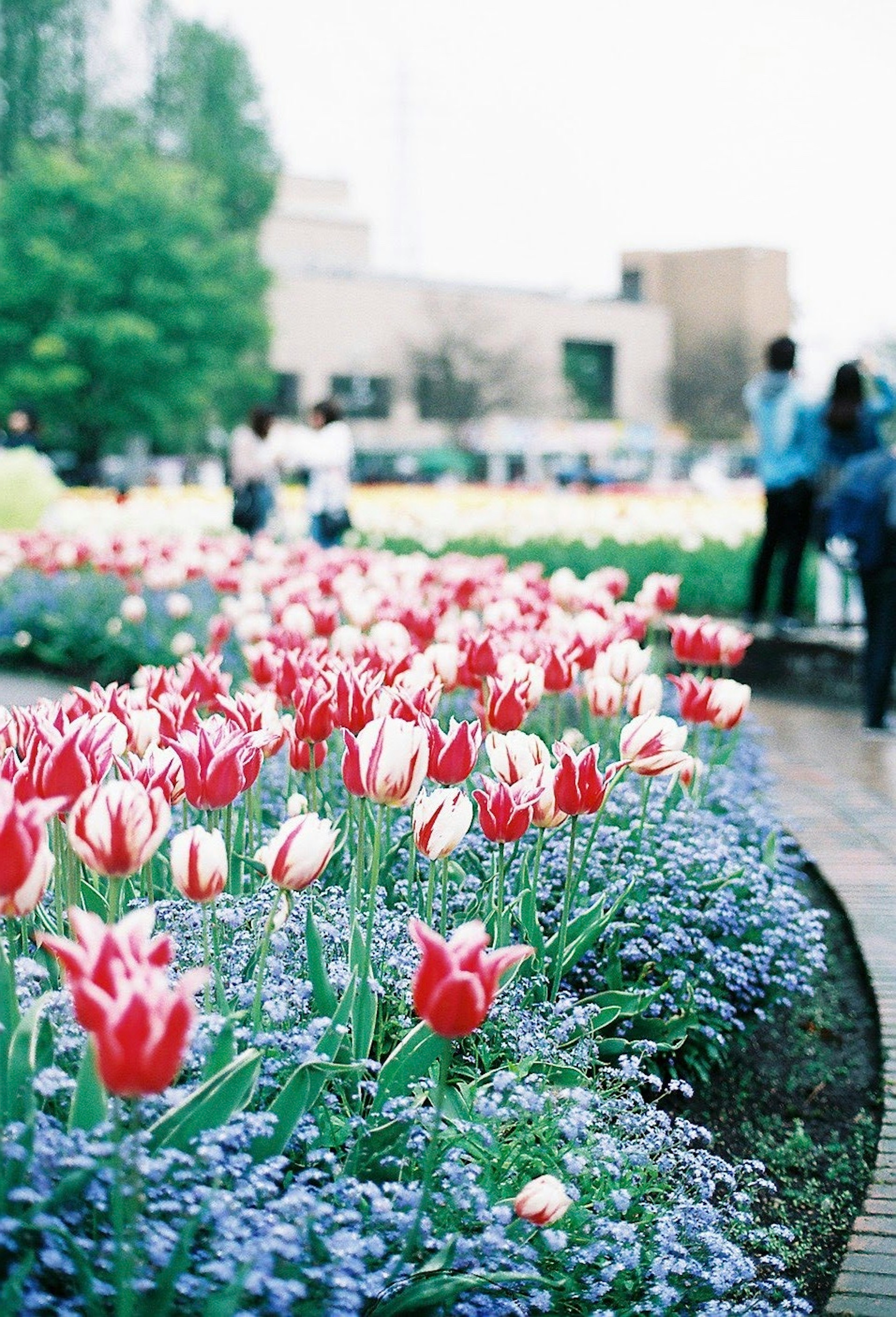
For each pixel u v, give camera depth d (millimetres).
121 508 20125
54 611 12203
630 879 4641
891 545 9320
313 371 71875
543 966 3990
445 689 4918
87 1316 2324
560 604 6980
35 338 47156
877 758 8883
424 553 15875
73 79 61438
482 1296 2682
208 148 64000
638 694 4578
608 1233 3018
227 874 2863
